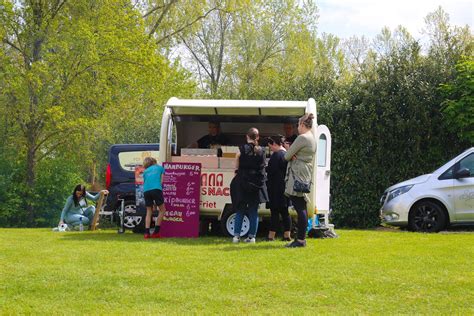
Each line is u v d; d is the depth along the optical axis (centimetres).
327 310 713
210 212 1367
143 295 765
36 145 2589
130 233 1499
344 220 1897
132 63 2631
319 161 1386
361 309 717
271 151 1349
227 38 4138
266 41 4034
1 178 2427
